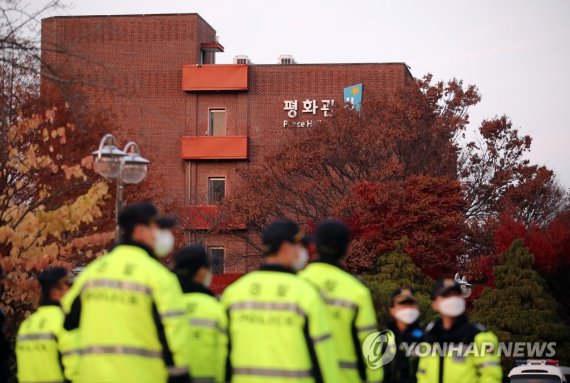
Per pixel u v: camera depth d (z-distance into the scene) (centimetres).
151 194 3653
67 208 1803
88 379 850
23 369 1174
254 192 4850
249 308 858
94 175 2342
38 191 1995
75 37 5769
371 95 5144
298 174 4816
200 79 5750
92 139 2414
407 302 1253
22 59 2145
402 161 4809
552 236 4316
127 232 877
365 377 935
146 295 845
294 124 5372
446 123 4888
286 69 5766
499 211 5078
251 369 851
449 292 1120
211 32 6172
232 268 5309
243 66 5725
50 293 1180
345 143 4794
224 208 4828
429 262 4266
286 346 844
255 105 5781
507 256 3888
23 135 2038
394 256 3569
